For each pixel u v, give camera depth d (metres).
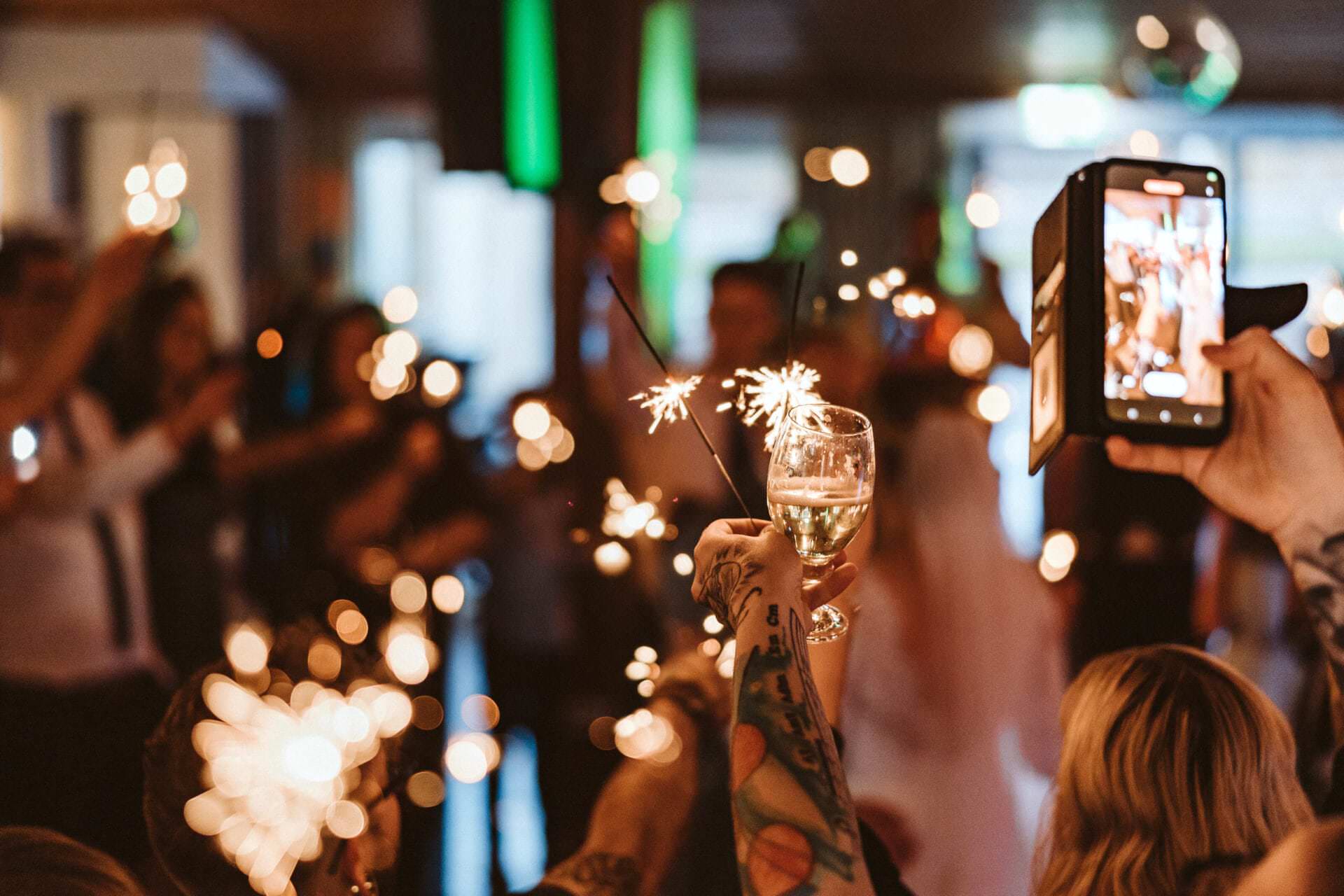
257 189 9.70
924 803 2.62
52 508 2.97
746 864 1.04
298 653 1.49
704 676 1.82
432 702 3.79
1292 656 3.69
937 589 2.64
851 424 1.32
